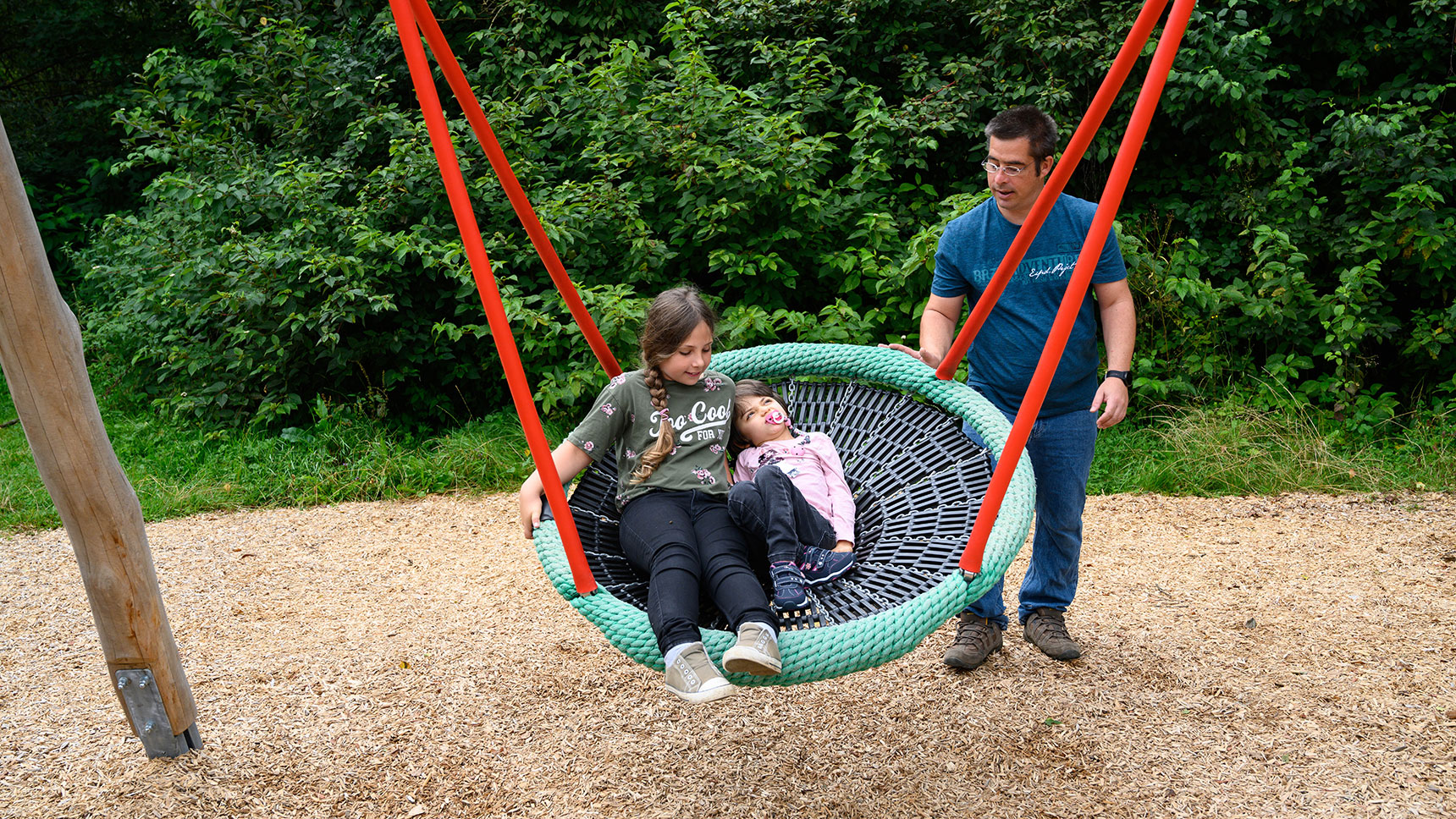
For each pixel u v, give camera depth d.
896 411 3.14
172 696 2.96
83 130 12.18
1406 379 7.21
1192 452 6.14
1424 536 4.92
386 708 3.36
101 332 8.81
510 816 2.74
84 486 2.72
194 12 8.45
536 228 2.62
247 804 2.79
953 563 2.50
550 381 6.48
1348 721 3.08
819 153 7.06
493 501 6.06
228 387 7.11
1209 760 2.90
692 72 6.99
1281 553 4.73
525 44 8.27
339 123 8.22
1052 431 3.17
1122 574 4.50
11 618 4.33
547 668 3.65
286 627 4.15
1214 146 7.27
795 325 6.32
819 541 2.67
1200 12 7.00
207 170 7.77
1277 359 6.82
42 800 2.80
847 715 3.24
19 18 12.23
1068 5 7.31
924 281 6.48
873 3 7.74
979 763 2.93
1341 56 7.69
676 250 7.05
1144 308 7.02
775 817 2.71
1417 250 6.73
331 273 6.97
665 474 2.63
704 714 3.28
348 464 6.43
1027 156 2.91
